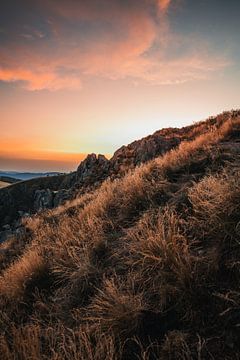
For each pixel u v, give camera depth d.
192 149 9.80
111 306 3.72
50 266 5.84
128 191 7.62
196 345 3.00
